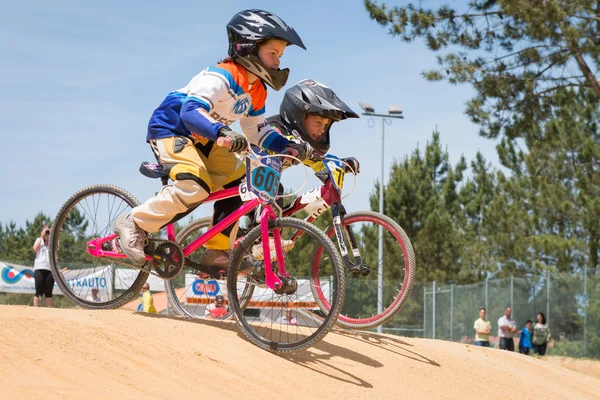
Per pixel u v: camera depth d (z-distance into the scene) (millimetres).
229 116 4355
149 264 4547
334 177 4855
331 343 4688
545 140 18781
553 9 14195
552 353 19172
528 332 16938
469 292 19875
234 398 3363
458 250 26109
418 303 20250
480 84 16250
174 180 4297
